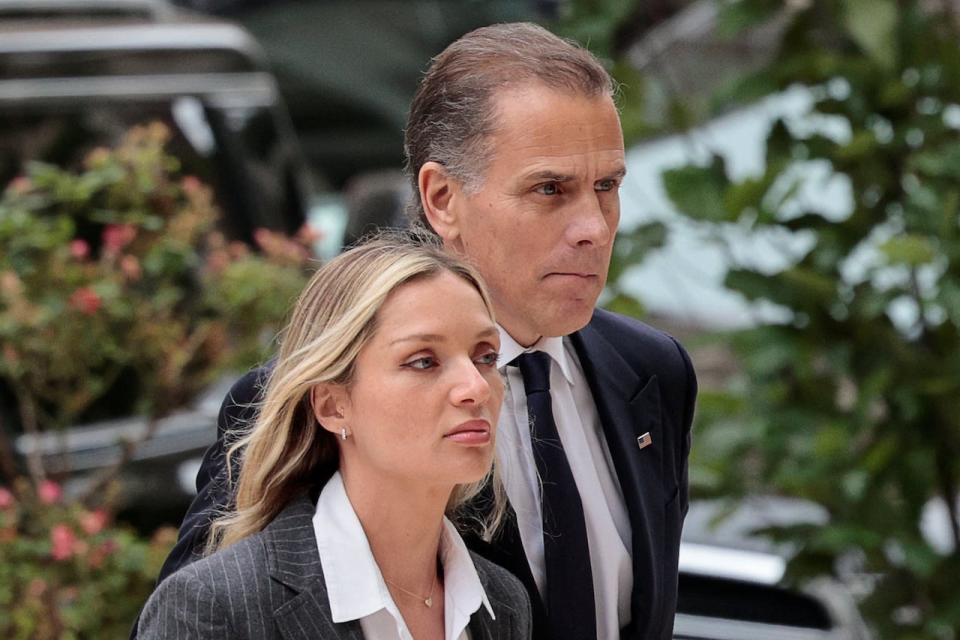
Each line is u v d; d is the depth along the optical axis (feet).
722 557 42.27
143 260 42.83
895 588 45.01
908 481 44.68
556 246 21.74
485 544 22.99
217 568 20.12
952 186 44.24
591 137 21.63
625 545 23.97
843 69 45.27
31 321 39.27
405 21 108.99
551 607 22.89
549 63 21.77
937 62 45.75
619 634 23.97
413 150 23.09
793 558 42.27
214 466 23.62
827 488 44.73
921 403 44.65
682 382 25.32
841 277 45.47
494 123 21.71
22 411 43.27
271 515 21.20
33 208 43.70
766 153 46.29
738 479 44.83
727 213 43.42
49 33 49.39
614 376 24.48
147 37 51.08
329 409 20.54
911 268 44.01
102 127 49.47
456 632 21.17
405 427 19.81
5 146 47.65
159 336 42.16
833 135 46.57
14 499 39.55
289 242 46.19
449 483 20.21
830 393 45.39
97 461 44.65
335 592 20.15
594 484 23.80
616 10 46.62
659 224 45.24
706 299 64.18
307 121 108.17
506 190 21.71
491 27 22.76
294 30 107.86
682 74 56.34
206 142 51.75
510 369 23.40
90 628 38.42
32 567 37.52
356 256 20.54
